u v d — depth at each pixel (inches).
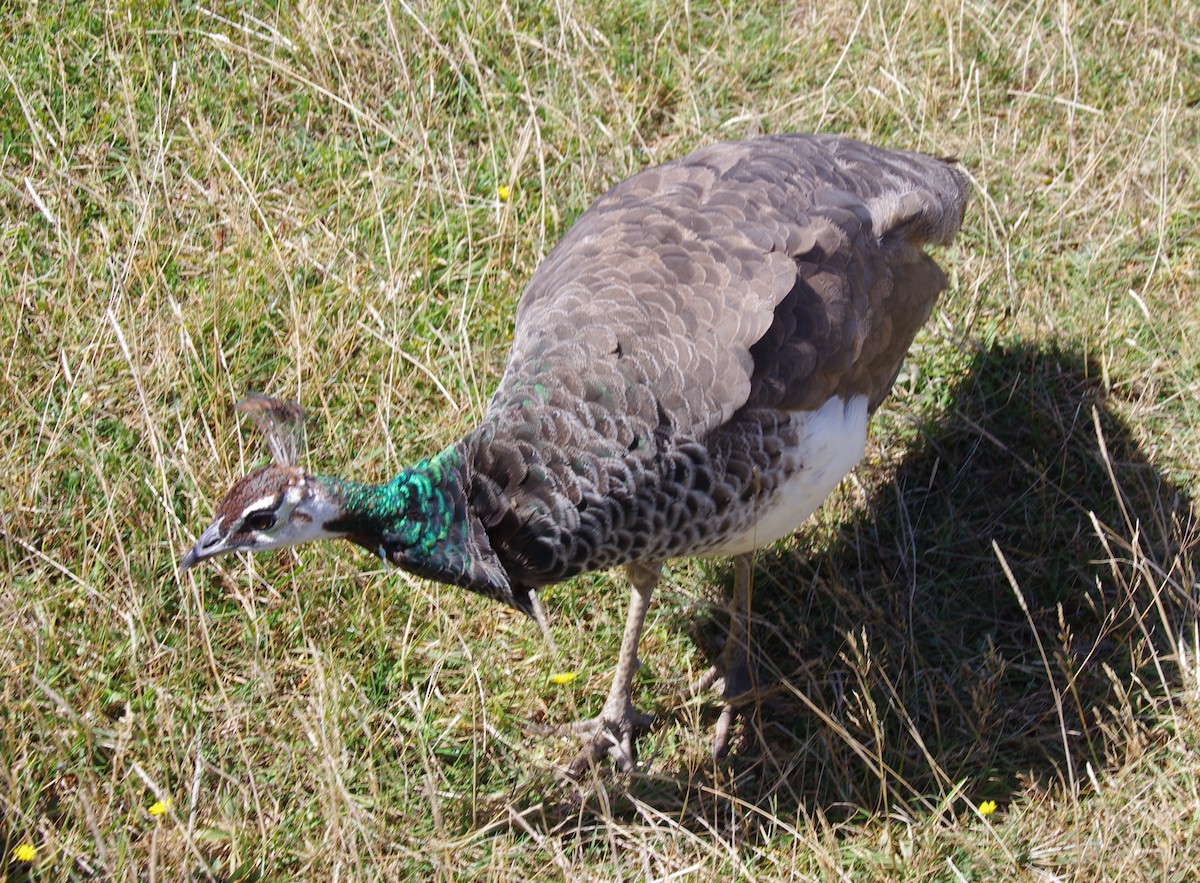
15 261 271.9
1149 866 205.3
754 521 212.1
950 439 274.2
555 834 216.8
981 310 292.2
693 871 207.5
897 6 344.8
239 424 245.6
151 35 311.3
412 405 263.1
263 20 321.7
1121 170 311.9
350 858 200.8
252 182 289.3
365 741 221.3
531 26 331.3
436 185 294.5
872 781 225.6
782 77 331.6
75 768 210.4
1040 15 338.3
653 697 241.4
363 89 313.3
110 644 225.5
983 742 226.2
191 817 201.2
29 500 238.2
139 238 273.9
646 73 327.9
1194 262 299.6
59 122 295.9
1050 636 245.6
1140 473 262.5
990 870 207.2
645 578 224.5
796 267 212.2
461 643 234.7
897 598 249.3
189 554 180.7
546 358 201.6
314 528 185.8
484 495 194.9
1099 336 283.7
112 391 253.0
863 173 240.8
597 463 194.4
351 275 274.5
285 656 231.0
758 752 233.3
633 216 223.6
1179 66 335.9
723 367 200.4
